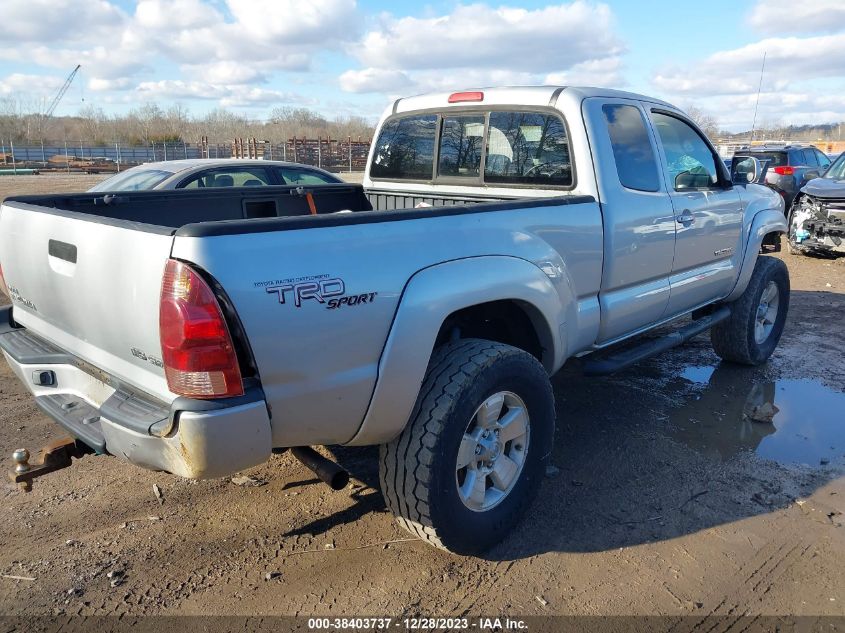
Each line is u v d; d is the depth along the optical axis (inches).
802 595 109.0
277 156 1769.2
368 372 100.9
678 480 146.3
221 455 88.3
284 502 137.1
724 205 189.0
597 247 142.5
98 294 100.7
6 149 2105.1
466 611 105.2
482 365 110.7
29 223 119.4
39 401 117.8
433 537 111.0
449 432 106.8
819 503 137.0
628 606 106.3
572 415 181.8
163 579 112.3
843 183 414.0
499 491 121.9
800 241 420.5
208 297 84.8
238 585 111.2
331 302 95.0
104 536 124.3
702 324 191.5
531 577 113.6
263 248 89.6
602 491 141.6
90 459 155.3
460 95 173.9
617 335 159.2
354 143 1819.6
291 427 96.2
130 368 99.8
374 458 156.0
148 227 91.4
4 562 116.2
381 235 102.0
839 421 178.4
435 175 184.1
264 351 89.8
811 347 245.0
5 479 143.6
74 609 104.8
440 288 107.1
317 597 108.3
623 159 153.6
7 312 137.9
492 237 118.3
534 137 157.2
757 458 156.9
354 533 126.3
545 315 128.3
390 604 106.7
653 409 186.1
